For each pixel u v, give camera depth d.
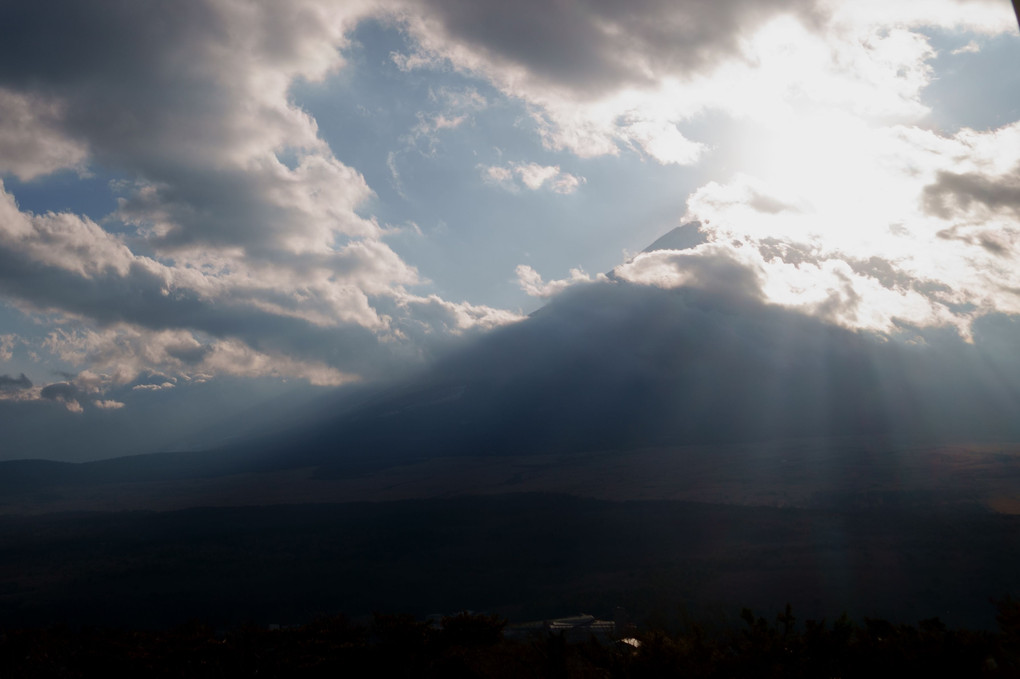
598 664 7.58
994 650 6.25
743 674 6.89
